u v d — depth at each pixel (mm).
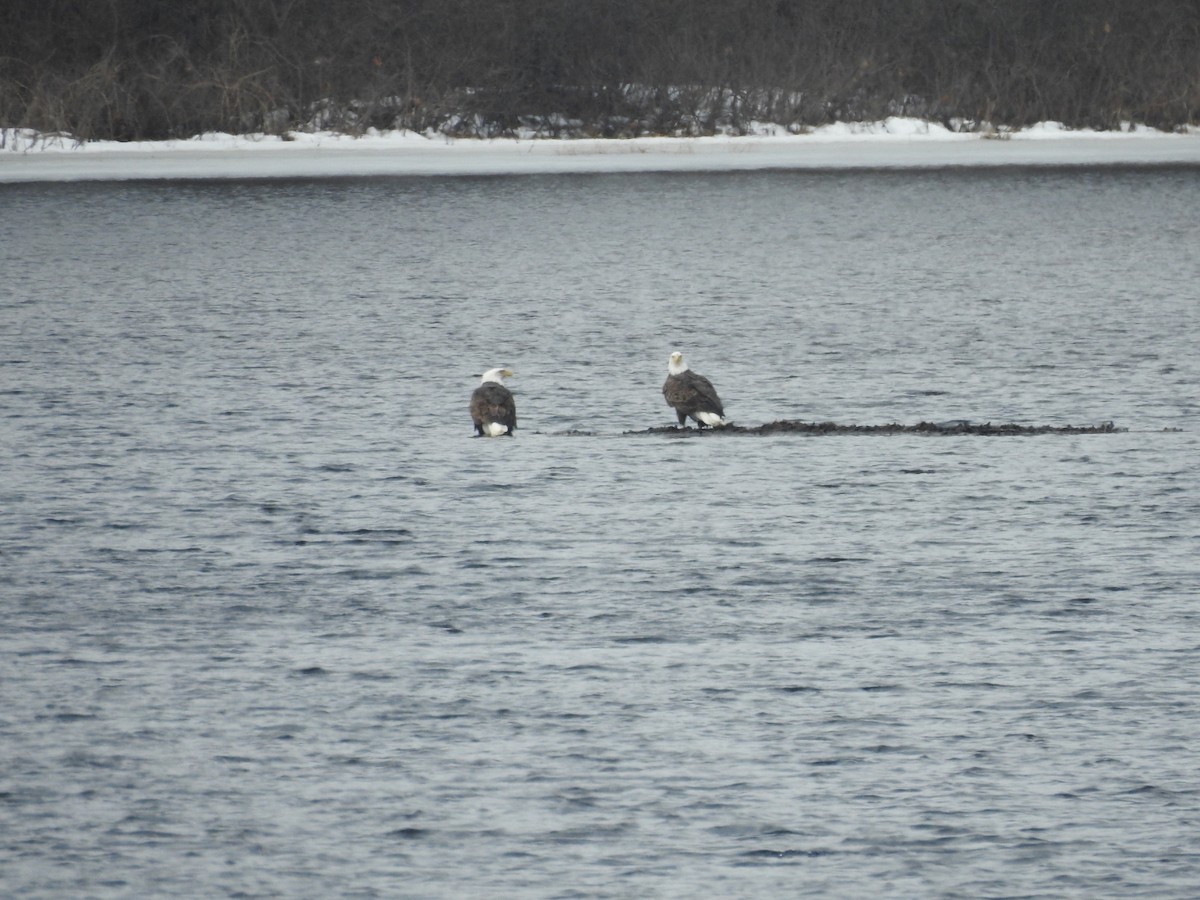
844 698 36625
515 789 32531
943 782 32688
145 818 31547
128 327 95438
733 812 31594
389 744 34500
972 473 56781
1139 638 40188
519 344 89125
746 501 53250
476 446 62500
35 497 54906
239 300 108188
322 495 54906
